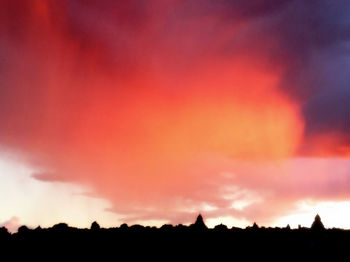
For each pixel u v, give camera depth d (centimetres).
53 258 3953
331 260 3909
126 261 3938
